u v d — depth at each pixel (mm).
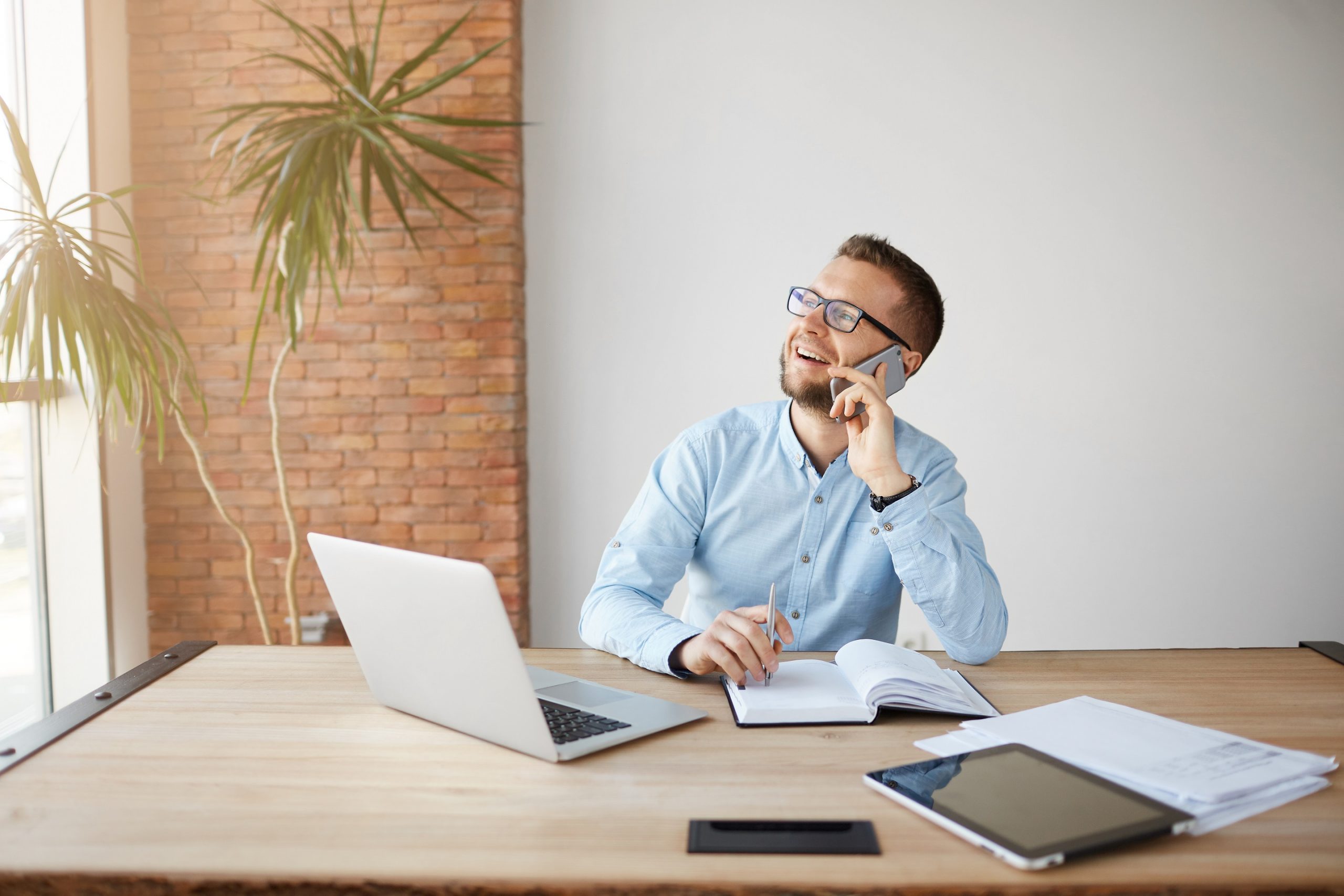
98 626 3049
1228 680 1365
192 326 3328
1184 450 3461
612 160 3422
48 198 2666
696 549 1827
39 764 1067
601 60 3402
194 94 3281
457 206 3297
